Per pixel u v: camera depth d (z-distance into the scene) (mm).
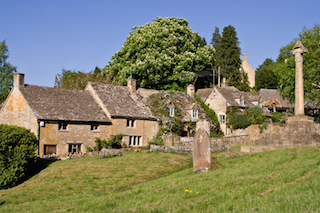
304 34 46812
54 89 42938
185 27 62375
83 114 40406
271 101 65312
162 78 59031
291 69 46188
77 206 16984
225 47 79750
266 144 25719
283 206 10633
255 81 89625
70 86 64812
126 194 17422
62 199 20891
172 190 16125
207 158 20188
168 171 25859
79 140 39125
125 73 56844
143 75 57656
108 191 20906
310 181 12703
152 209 13461
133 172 26047
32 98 39344
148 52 57656
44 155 35938
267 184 13891
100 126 40969
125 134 42531
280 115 59531
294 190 12062
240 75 79188
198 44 65500
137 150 35219
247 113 54375
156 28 59781
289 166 16391
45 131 36812
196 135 20578
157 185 18438
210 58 63188
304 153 18828
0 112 41469
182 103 51719
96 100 44500
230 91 59844
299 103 25750
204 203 12953
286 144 24500
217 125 53625
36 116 36594
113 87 47812
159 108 47719
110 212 14453
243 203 11938
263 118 52469
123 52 60625
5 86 57812
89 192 22438
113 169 27156
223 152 28062
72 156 36219
